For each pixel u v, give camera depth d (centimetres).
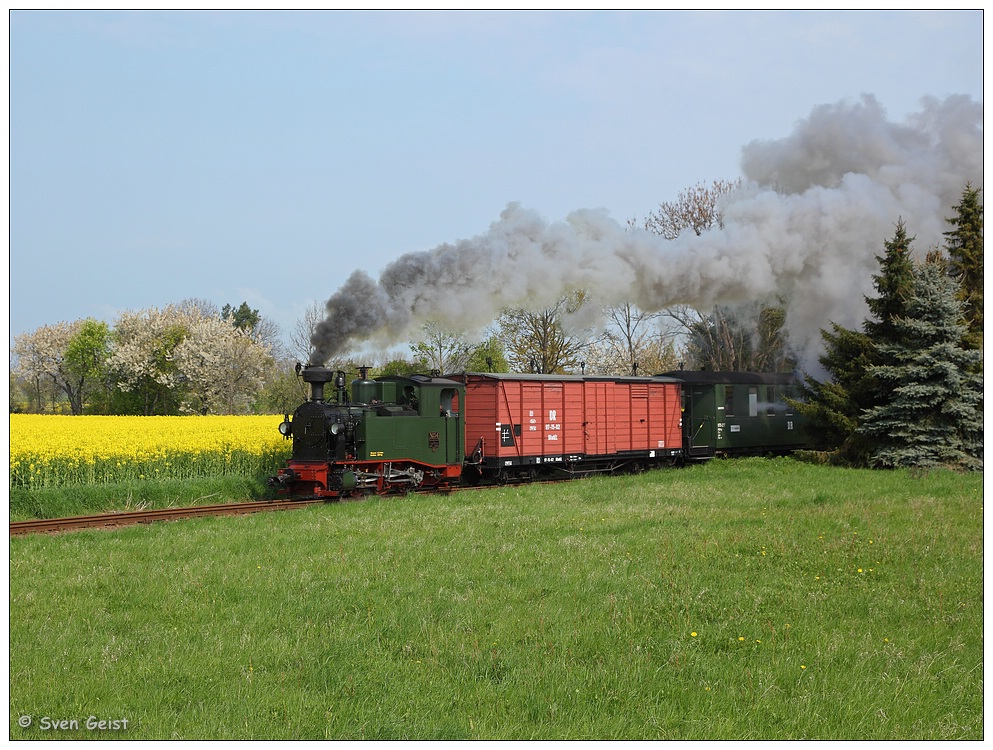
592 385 2373
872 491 1911
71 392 6494
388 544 1253
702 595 974
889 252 2509
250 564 1124
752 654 816
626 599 967
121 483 1800
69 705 684
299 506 1719
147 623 889
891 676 760
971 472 2241
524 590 1002
